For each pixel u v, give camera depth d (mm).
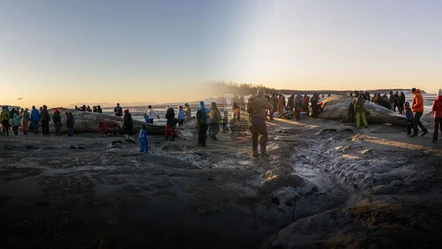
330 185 6230
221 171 6934
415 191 5059
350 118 18422
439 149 8203
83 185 5441
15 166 6969
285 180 5625
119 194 4996
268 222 4508
